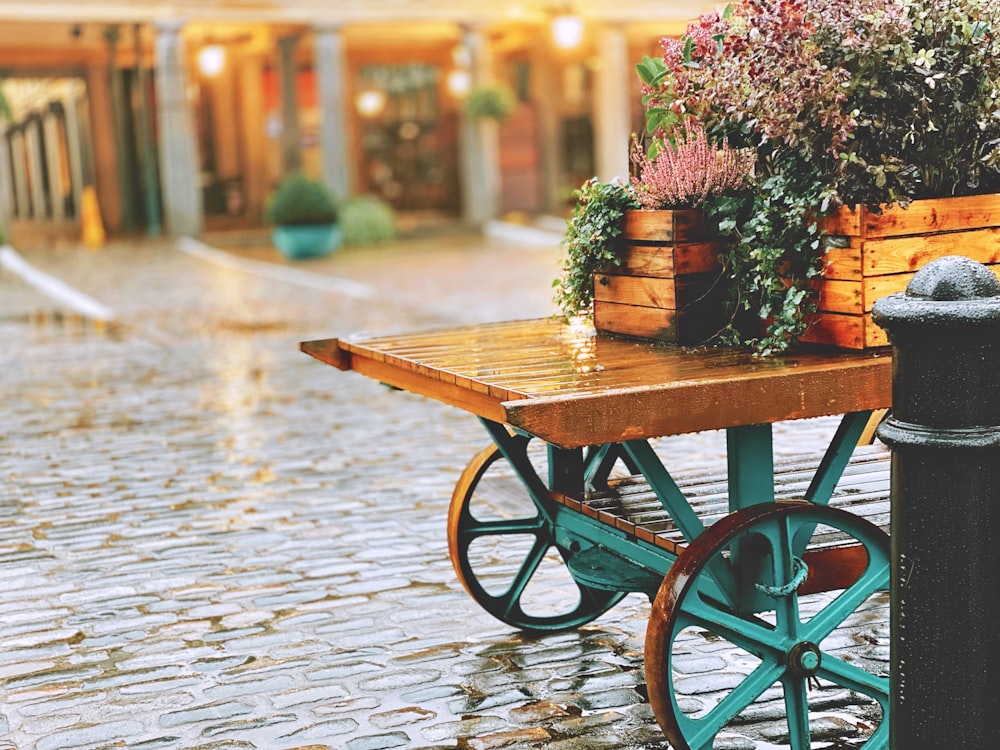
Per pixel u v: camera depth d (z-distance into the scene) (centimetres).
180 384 1006
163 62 2636
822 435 643
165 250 2456
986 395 255
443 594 497
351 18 2731
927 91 340
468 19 2820
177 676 423
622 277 391
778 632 332
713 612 325
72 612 489
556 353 376
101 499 655
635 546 373
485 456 443
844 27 333
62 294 1753
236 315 1465
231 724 384
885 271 340
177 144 2666
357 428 816
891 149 345
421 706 393
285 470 708
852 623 461
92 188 3130
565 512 419
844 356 342
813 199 338
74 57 3028
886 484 410
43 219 3644
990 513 259
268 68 3275
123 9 2591
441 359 375
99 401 938
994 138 351
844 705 386
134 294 1731
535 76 3262
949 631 262
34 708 400
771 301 348
